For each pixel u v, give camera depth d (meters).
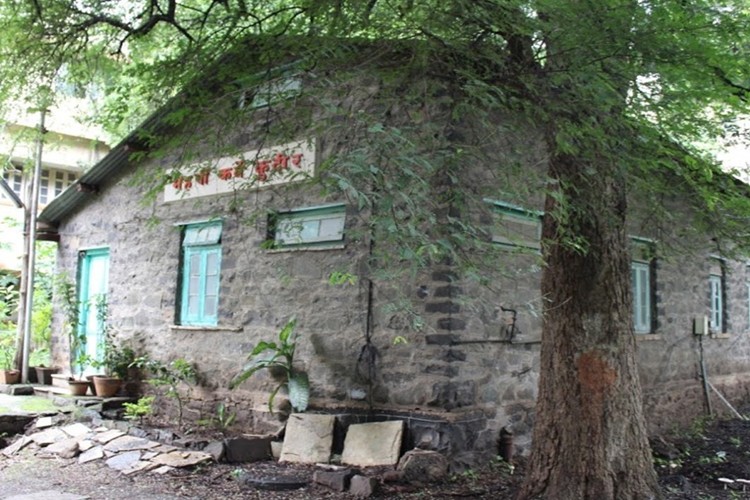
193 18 7.16
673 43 5.21
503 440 7.45
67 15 6.39
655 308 10.61
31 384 11.67
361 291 7.78
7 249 16.48
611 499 5.58
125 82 9.84
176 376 9.46
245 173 8.64
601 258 5.84
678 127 5.58
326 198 8.16
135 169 10.91
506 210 7.34
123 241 11.07
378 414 7.46
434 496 6.32
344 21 5.68
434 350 7.16
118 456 7.75
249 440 7.70
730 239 7.74
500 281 7.63
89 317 11.68
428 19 5.52
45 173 18.25
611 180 5.85
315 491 6.57
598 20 5.18
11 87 6.84
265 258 8.82
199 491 6.65
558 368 5.88
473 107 5.23
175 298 9.98
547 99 5.36
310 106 6.37
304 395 7.91
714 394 11.65
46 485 6.93
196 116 6.52
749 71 5.46
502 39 5.73
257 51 6.41
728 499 6.52
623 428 5.75
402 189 4.18
